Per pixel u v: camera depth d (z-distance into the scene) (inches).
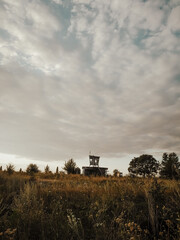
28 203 147.6
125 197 187.3
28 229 101.5
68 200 192.2
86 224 125.1
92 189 231.3
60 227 111.0
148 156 1455.5
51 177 597.0
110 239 96.1
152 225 116.0
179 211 130.2
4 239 87.1
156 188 138.0
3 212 144.9
